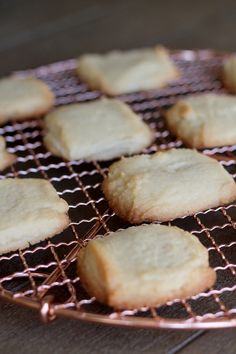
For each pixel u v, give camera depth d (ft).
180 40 1.69
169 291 0.96
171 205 1.10
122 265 0.97
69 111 1.32
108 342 0.98
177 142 1.30
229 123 1.28
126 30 1.75
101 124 1.28
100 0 1.90
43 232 1.07
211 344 0.97
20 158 1.26
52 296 0.96
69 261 1.04
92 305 1.01
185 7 1.85
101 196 1.18
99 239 1.02
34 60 1.62
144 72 1.45
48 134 1.29
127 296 0.95
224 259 1.04
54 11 1.84
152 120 1.38
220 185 1.13
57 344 0.98
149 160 1.18
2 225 1.05
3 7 1.87
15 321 1.01
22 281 1.05
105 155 1.26
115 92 1.43
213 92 1.46
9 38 1.71
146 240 1.01
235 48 1.66
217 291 0.98
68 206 1.12
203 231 1.09
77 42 1.69
